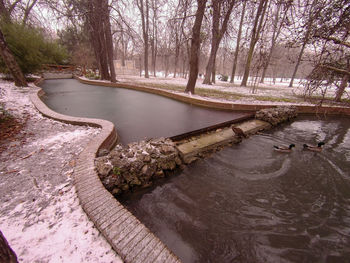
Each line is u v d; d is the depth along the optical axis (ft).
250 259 6.19
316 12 12.56
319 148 14.79
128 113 21.43
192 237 6.98
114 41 59.11
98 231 5.25
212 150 14.28
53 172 8.32
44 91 36.32
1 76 41.83
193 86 33.71
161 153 10.93
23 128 14.28
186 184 10.25
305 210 8.60
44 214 5.86
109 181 8.39
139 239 4.84
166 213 8.15
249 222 7.79
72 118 16.26
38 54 39.63
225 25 21.11
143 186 9.59
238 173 11.52
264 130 20.08
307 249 6.58
